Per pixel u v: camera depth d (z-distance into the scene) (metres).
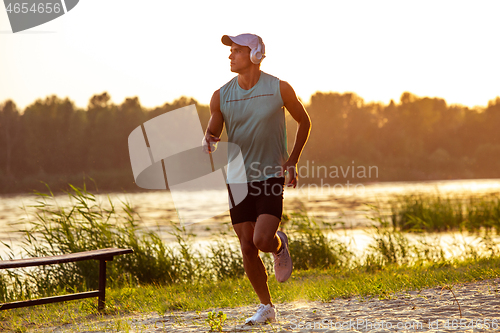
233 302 6.74
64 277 9.76
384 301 5.70
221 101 5.11
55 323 6.26
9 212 28.23
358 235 17.02
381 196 38.69
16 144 94.31
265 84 4.96
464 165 113.50
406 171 106.06
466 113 121.25
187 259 11.29
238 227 4.97
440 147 117.25
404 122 118.31
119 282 9.88
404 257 12.36
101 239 10.81
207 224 18.94
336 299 6.37
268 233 4.68
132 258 10.60
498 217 18.98
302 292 7.20
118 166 96.06
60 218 11.19
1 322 6.48
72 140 96.56
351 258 12.40
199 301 6.94
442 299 5.48
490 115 117.81
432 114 119.69
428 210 20.02
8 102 95.69
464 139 117.06
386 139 113.94
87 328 5.59
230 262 11.43
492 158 113.19
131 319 5.93
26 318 6.74
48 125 96.19
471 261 9.98
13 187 79.56
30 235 10.78
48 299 6.55
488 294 5.57
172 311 6.48
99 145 96.56
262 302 5.02
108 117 99.38
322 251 12.25
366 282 7.48
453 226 19.14
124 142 97.38
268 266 11.12
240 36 4.94
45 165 93.81
